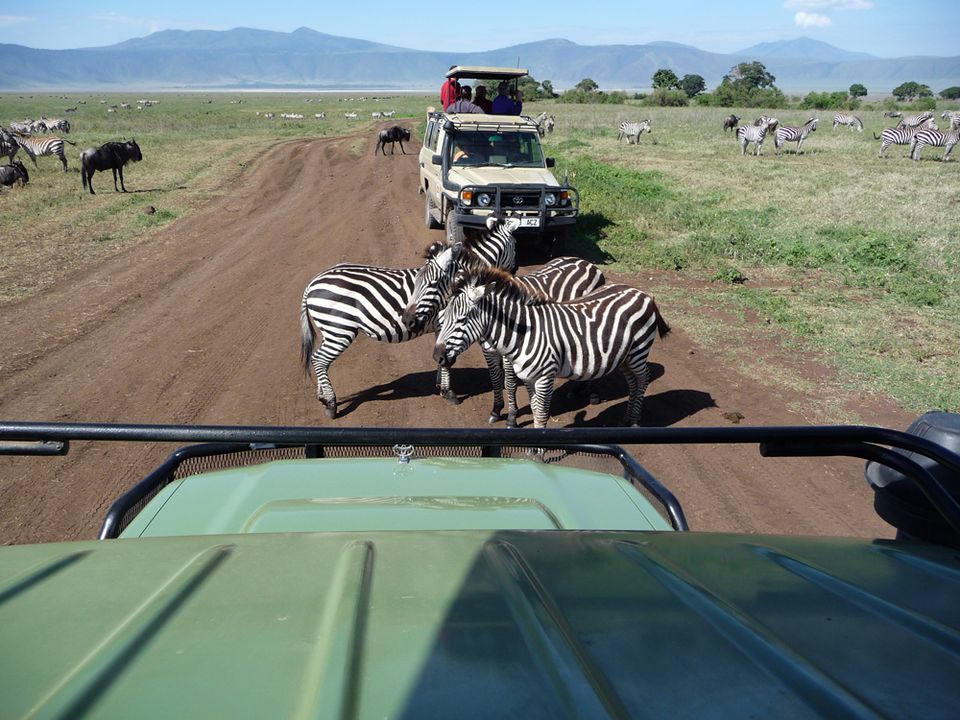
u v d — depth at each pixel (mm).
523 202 11266
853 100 59969
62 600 1015
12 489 5094
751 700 792
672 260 11477
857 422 6180
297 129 42656
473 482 2570
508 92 14734
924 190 18078
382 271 6438
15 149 23797
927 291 10000
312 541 1287
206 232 14367
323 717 742
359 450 3439
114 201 17625
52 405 6477
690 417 6359
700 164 23750
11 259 12047
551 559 1213
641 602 1032
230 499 2416
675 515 2367
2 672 830
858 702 781
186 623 953
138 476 5289
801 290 10242
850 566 1227
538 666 852
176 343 8203
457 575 1124
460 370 7746
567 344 5441
